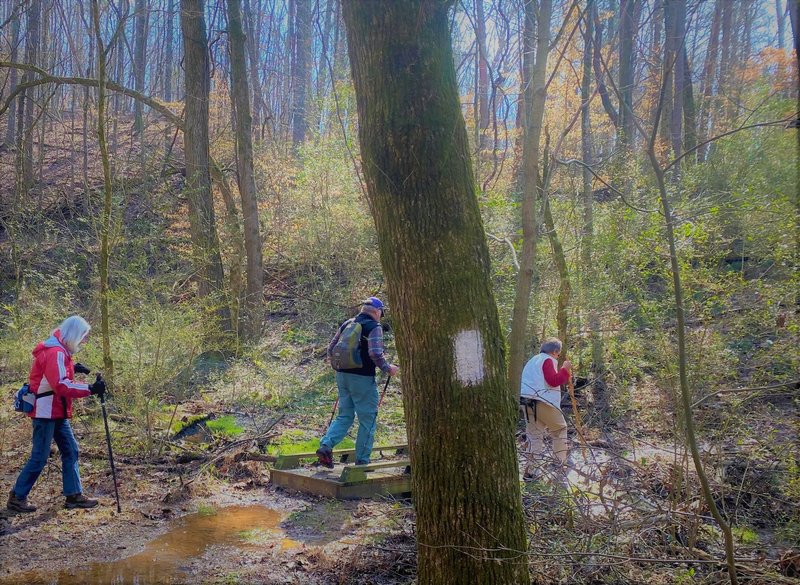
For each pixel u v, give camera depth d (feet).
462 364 10.77
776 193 17.03
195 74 43.39
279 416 29.14
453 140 10.90
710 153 23.97
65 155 78.74
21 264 44.29
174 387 27.40
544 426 20.43
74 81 43.16
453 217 10.83
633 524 14.30
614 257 26.05
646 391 22.97
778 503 15.90
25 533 16.83
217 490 20.75
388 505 18.80
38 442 18.07
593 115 35.70
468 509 10.81
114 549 16.01
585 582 13.38
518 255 29.45
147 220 36.73
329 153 47.65
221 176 45.16
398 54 10.73
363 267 44.86
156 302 25.34
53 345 18.19
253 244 44.11
